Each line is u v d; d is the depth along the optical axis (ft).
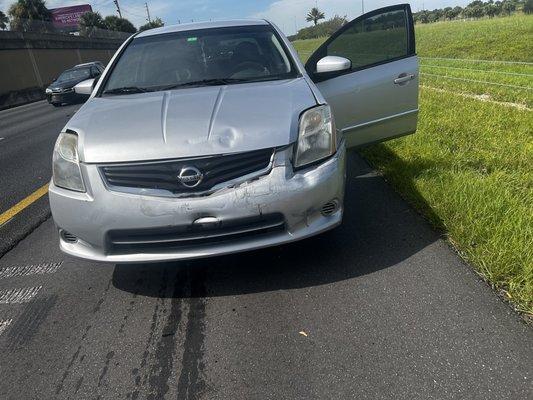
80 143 8.52
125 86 11.60
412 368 6.63
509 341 6.97
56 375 7.20
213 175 8.02
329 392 6.35
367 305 8.20
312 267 9.62
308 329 7.72
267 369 6.90
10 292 9.86
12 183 19.19
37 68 98.02
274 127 8.32
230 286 9.25
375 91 12.78
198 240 8.27
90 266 10.71
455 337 7.16
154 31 13.71
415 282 8.75
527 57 54.39
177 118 8.71
